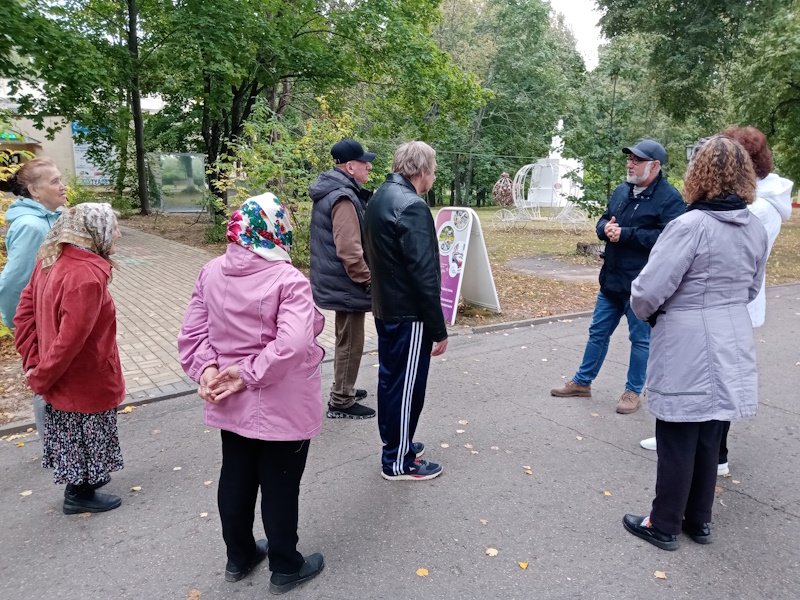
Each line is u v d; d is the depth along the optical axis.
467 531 2.92
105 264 2.82
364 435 4.04
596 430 4.12
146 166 23.31
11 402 4.54
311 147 10.32
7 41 11.05
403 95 16.36
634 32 19.72
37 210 3.31
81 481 2.98
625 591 2.49
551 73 34.31
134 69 17.34
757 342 6.34
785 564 2.69
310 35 15.70
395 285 3.15
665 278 2.57
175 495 3.27
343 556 2.72
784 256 13.55
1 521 3.03
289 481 2.40
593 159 15.68
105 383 2.93
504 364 5.57
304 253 10.68
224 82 15.11
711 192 2.57
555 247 15.29
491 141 35.75
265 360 2.10
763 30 18.16
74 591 2.50
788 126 18.31
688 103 20.75
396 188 3.13
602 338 4.55
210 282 2.32
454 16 33.44
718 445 2.75
